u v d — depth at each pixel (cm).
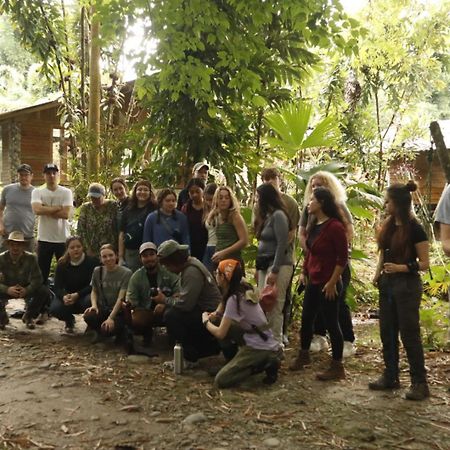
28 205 667
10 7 962
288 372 463
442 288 656
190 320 464
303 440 336
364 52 1173
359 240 1041
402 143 1355
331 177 493
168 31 633
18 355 492
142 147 856
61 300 568
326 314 439
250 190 838
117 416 368
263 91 777
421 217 984
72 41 1173
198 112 754
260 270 496
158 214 556
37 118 1639
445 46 1244
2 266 578
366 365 483
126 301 520
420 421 364
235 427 353
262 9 614
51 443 330
